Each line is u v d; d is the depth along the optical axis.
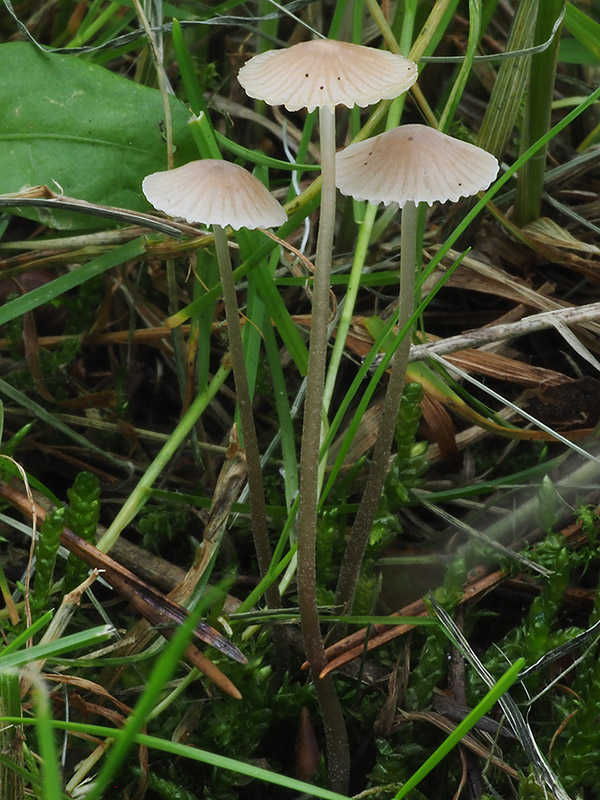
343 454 0.21
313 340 0.19
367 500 0.21
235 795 0.21
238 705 0.21
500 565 0.23
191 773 0.21
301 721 0.22
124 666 0.21
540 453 0.25
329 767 0.21
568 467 0.24
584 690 0.21
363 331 0.25
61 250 0.25
